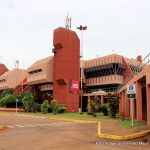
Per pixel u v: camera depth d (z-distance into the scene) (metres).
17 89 72.31
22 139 15.10
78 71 54.94
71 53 54.06
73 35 54.94
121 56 60.81
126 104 37.22
